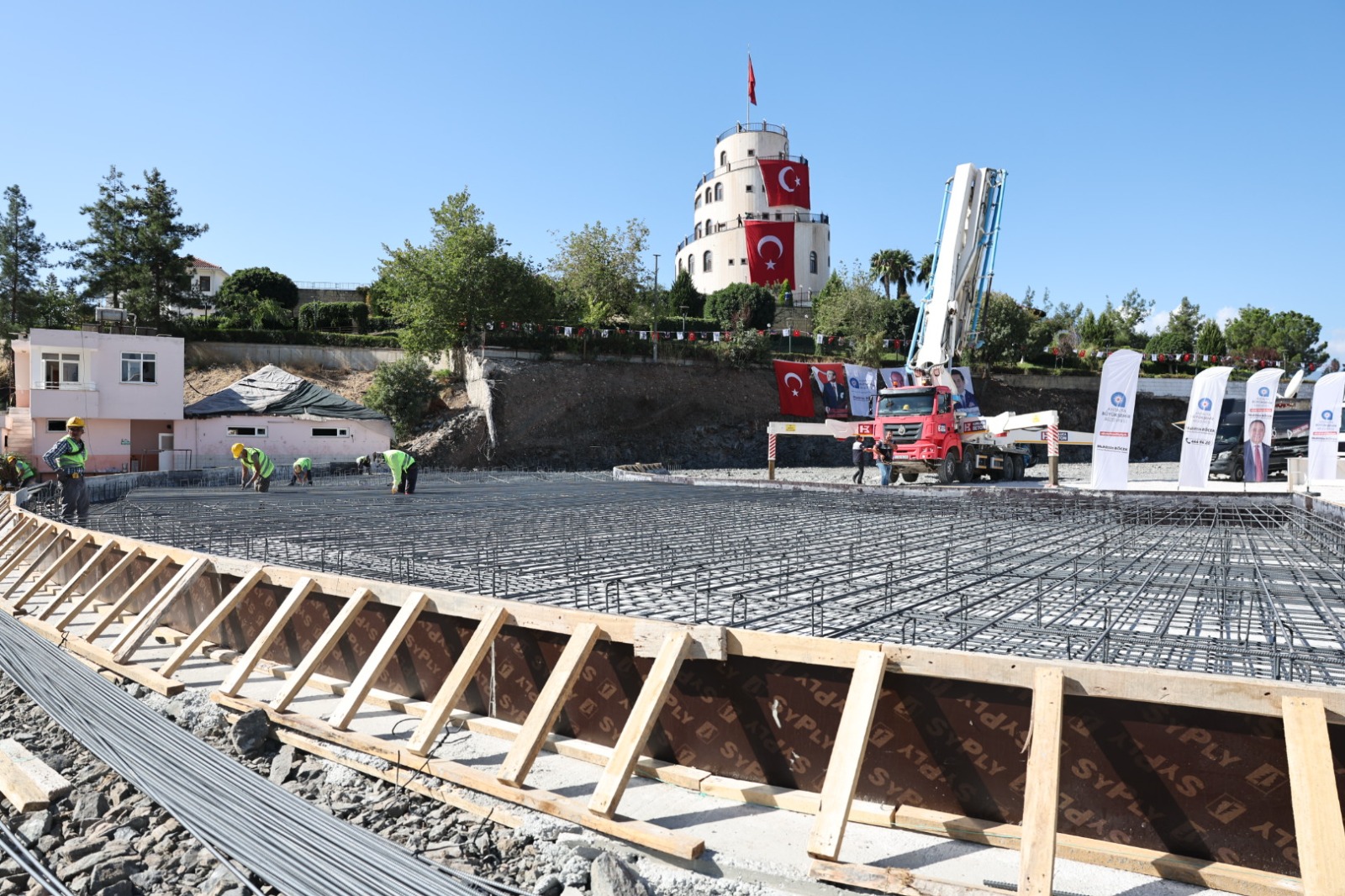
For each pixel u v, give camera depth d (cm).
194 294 4188
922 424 1994
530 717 402
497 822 380
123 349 2730
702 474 2859
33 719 571
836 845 303
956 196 2045
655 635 401
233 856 360
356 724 486
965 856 324
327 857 347
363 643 545
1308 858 246
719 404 4081
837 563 681
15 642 688
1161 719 314
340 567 658
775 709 389
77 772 474
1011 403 4550
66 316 3894
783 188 6056
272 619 566
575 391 3712
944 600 534
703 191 6394
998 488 1600
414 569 651
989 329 4781
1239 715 301
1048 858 268
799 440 4116
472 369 3675
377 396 3347
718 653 384
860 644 357
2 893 358
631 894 308
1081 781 329
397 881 328
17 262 3847
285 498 1569
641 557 720
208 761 446
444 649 502
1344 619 466
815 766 379
